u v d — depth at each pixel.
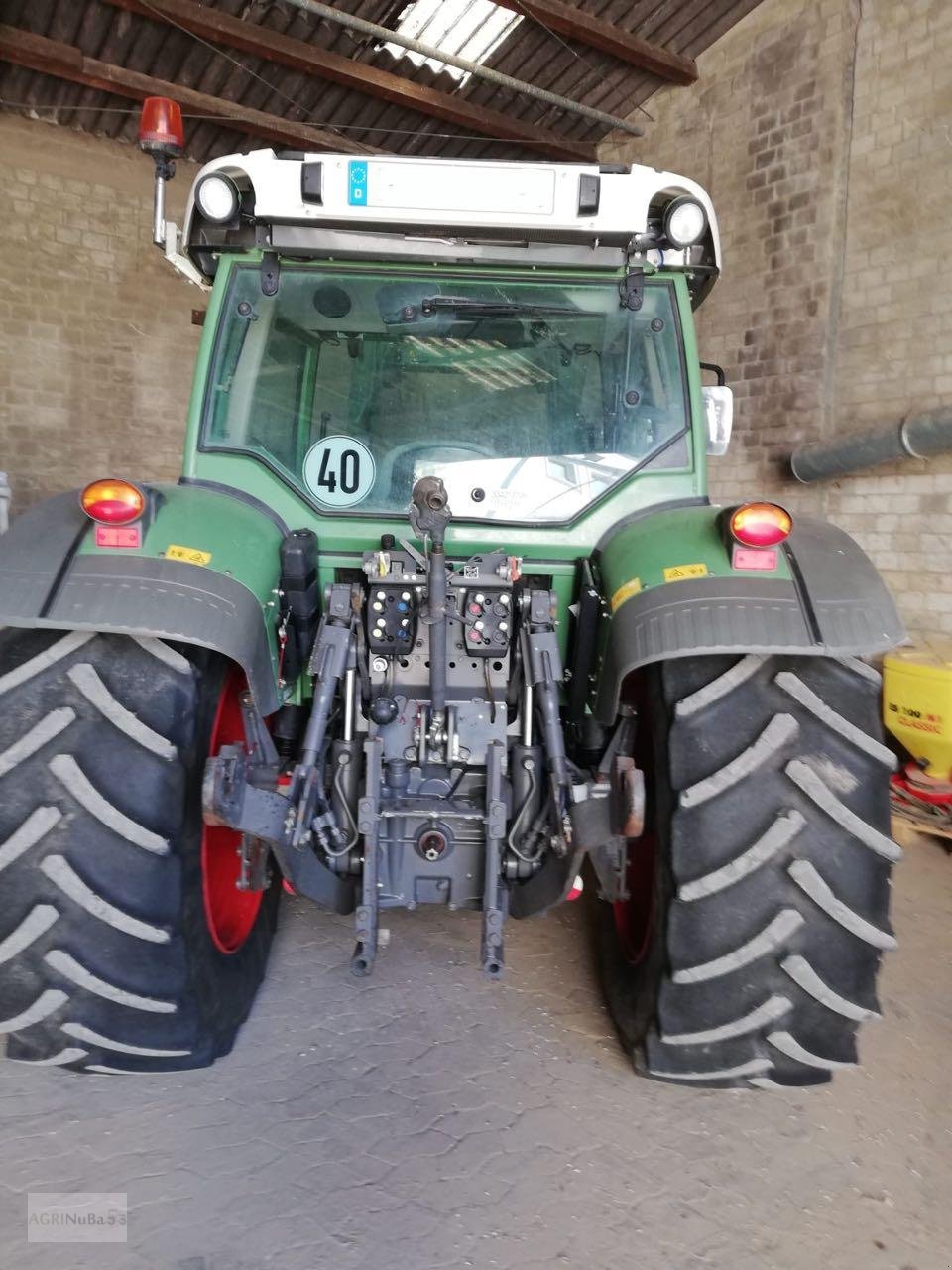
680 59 6.89
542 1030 2.39
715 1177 1.90
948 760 3.79
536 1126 2.02
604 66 7.20
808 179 6.09
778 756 1.77
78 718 1.74
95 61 7.15
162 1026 1.94
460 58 7.28
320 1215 1.74
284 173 2.12
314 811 2.04
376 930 2.07
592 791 1.96
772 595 1.77
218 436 2.27
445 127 8.02
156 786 1.76
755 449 6.49
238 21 6.72
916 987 2.74
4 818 1.73
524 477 2.31
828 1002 1.82
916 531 5.48
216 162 2.14
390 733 2.23
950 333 5.30
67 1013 1.86
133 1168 1.85
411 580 2.12
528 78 7.49
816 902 1.77
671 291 2.35
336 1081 2.14
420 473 2.31
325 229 2.21
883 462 5.49
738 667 1.81
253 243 2.28
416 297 2.32
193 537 1.86
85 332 8.45
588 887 3.21
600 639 2.15
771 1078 2.02
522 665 2.20
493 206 2.13
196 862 1.92
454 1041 2.32
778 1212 1.82
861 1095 2.20
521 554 2.30
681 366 2.35
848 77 5.84
